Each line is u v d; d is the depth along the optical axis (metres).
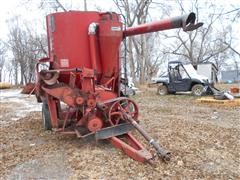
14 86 37.59
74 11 7.27
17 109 13.22
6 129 8.62
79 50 7.29
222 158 5.89
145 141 6.80
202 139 7.16
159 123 9.12
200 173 5.13
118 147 6.11
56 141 7.08
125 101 6.57
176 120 9.74
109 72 7.40
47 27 7.68
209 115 11.05
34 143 7.05
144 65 34.28
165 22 6.56
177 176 4.98
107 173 5.09
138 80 37.53
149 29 6.88
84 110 6.45
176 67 19.95
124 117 6.32
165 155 5.51
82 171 5.20
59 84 6.77
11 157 6.04
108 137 6.29
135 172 5.10
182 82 19.70
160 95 19.83
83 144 6.68
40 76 6.71
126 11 30.02
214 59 56.69
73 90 6.49
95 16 7.36
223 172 5.22
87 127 6.40
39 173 5.21
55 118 6.98
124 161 5.55
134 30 7.10
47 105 7.60
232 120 9.99
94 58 7.25
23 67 51.56
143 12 30.53
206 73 30.52
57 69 7.18
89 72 6.38
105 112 6.40
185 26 6.20
